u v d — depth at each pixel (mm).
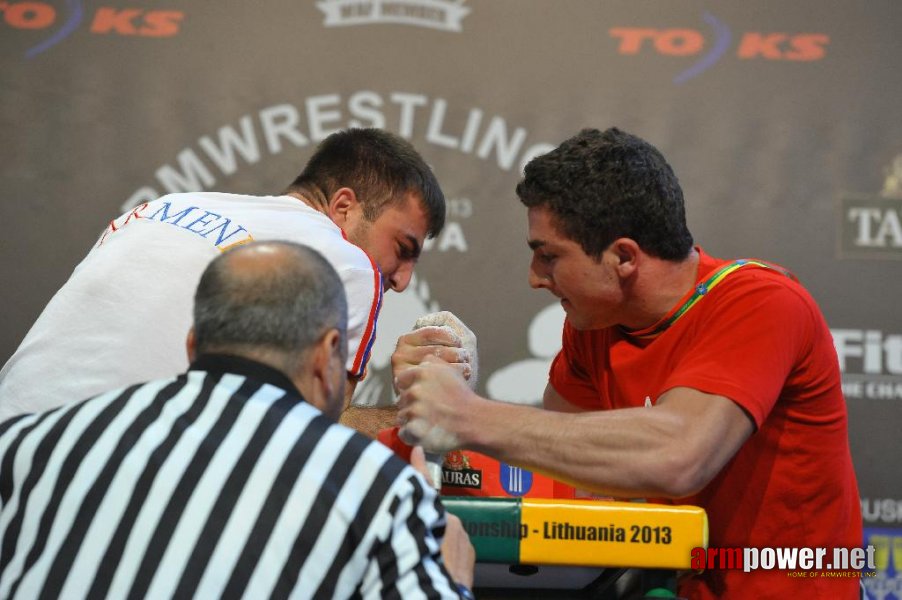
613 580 1689
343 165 2439
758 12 4109
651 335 2025
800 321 1866
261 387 1435
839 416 1975
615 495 1698
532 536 1538
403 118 4117
